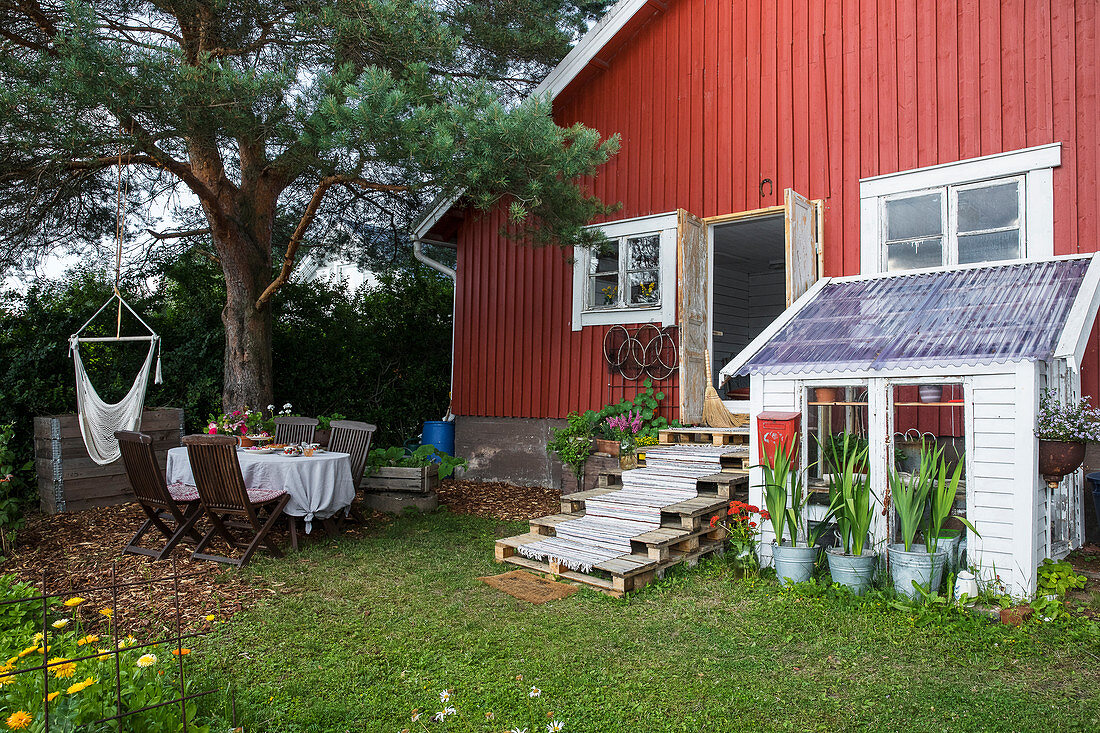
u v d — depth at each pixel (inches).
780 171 332.5
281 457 264.8
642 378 370.3
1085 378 254.8
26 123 253.0
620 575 207.2
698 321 344.5
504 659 159.8
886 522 211.5
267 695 139.2
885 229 304.0
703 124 359.6
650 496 263.1
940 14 293.1
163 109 268.5
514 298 430.0
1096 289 215.0
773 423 226.2
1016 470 188.9
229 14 324.8
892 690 144.1
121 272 423.5
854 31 315.9
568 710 135.1
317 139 283.9
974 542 194.5
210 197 345.4
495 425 434.9
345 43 313.7
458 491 395.2
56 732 98.2
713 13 360.5
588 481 338.0
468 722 130.2
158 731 107.1
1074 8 262.4
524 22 470.6
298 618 184.7
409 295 520.1
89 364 379.9
